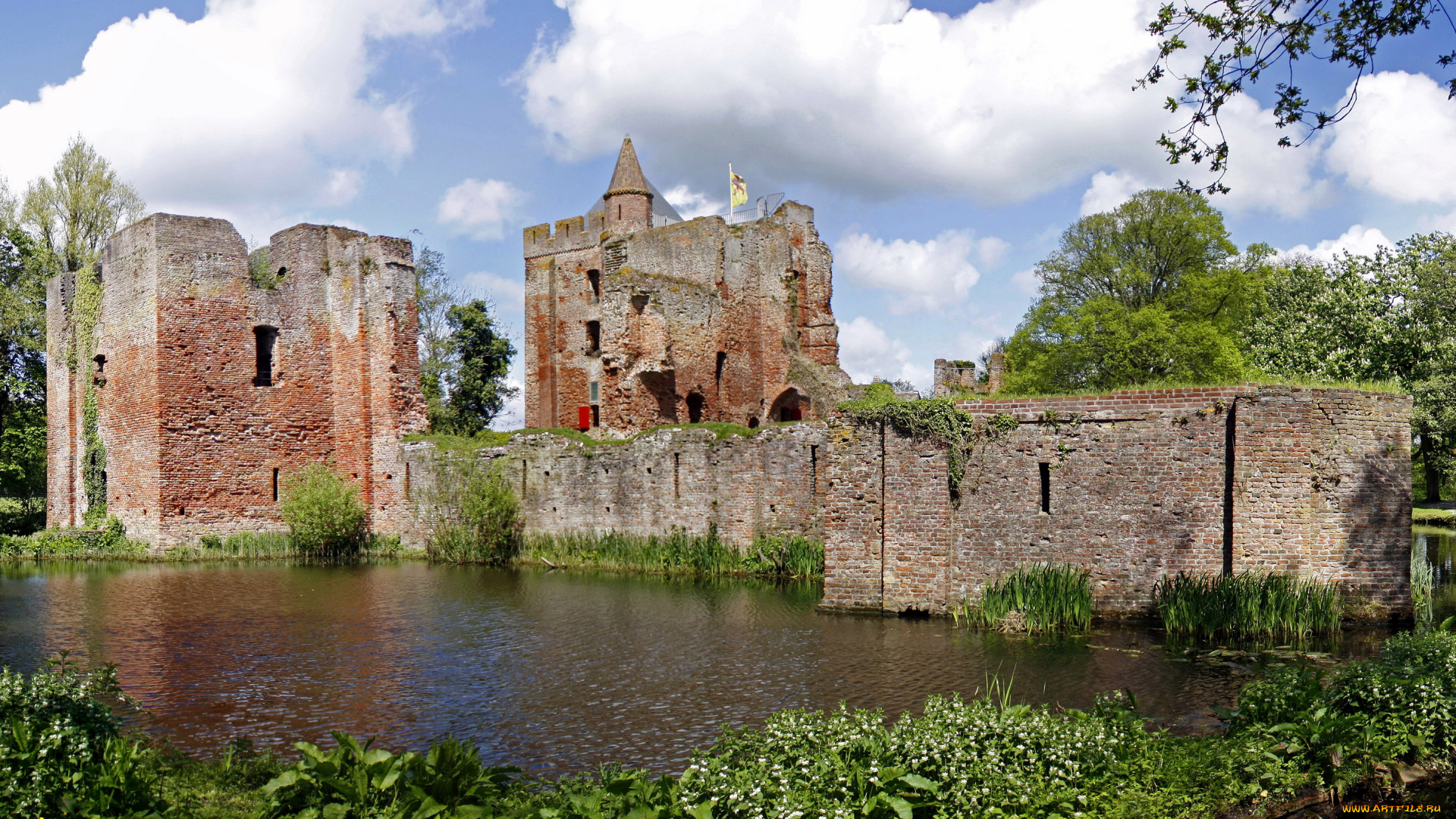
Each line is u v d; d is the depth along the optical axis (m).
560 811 7.59
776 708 12.38
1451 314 34.53
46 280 40.41
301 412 33.47
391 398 32.31
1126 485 16.58
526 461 29.38
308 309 33.75
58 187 41.62
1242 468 15.91
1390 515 16.19
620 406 34.19
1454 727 9.06
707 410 38.50
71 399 35.75
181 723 12.24
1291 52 10.03
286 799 7.84
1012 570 17.09
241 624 18.84
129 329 32.50
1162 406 16.44
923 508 17.58
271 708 12.90
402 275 32.81
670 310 36.53
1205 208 43.88
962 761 8.04
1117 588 16.59
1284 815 8.32
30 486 45.19
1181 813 7.93
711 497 25.53
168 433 31.30
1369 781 8.64
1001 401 17.30
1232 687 12.72
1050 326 42.91
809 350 44.31
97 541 31.80
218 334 32.16
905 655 14.81
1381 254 37.66
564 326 48.03
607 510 27.58
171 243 31.50
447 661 15.48
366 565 28.91
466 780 7.95
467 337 47.34
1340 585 15.97
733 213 46.19
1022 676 13.45
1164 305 41.38
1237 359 34.16
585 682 13.92
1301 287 38.56
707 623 17.98
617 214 46.56
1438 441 36.84
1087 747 8.52
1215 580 15.93
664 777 7.93
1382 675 9.79
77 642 17.22
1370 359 34.53
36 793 7.54
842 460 18.31
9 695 8.71
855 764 7.98
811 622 17.61
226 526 32.09
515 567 27.80
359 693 13.59
